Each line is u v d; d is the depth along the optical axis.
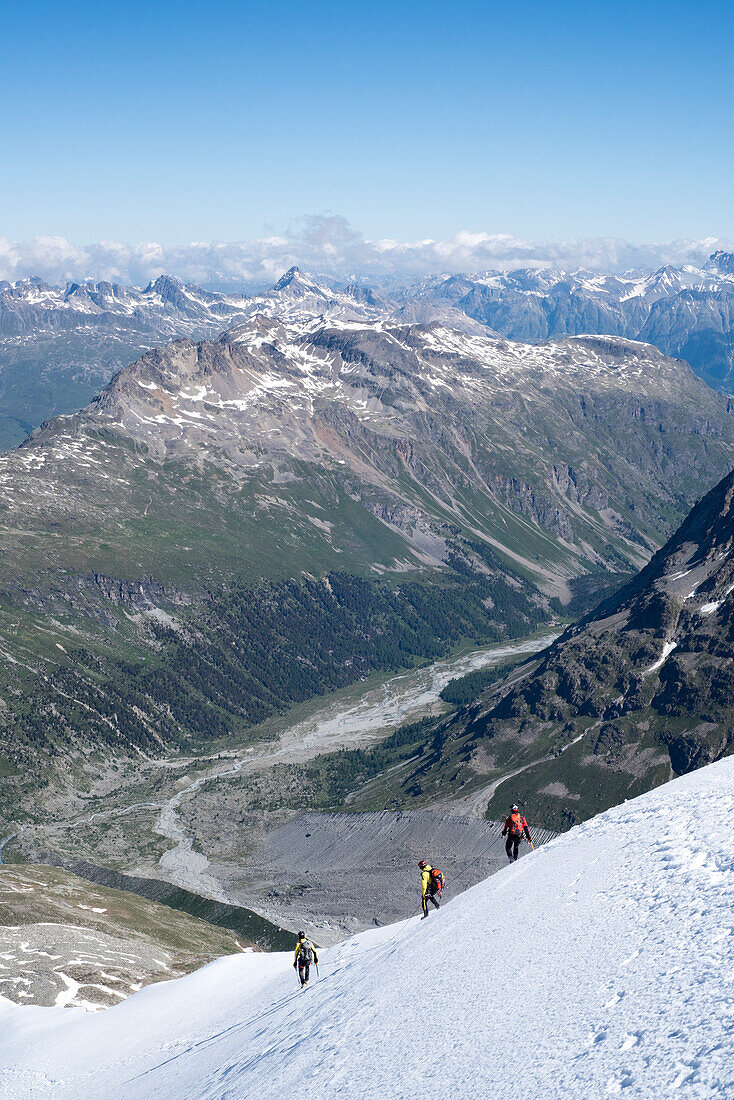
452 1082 21.22
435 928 38.31
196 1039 58.94
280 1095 28.88
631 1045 18.38
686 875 27.09
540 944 27.52
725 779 37.75
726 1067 15.47
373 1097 23.17
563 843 39.62
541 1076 19.02
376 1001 32.47
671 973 20.83
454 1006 26.27
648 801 39.31
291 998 50.84
